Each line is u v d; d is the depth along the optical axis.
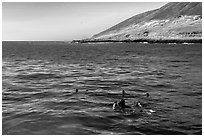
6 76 33.09
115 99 19.55
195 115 15.45
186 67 43.09
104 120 14.22
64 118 14.58
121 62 53.69
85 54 84.31
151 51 96.38
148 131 12.71
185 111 16.28
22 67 44.75
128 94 21.44
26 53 92.69
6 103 18.39
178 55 73.31
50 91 22.86
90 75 33.81
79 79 30.23
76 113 15.59
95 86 25.42
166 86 25.38
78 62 54.28
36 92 22.45
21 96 20.80
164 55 74.25
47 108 16.89
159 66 45.09
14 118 14.65
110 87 24.78
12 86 25.59
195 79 29.92
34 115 15.23
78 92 22.34
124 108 16.61
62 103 18.25
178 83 27.17
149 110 16.31
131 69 40.72
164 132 12.62
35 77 32.12
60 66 46.19
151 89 23.77
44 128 12.98
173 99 19.59
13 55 80.62
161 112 15.92
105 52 95.88
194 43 160.38
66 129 12.83
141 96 20.59
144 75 33.59
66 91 22.84
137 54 80.94
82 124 13.57
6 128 13.00
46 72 37.31
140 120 14.30
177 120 14.45
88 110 16.28
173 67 43.28
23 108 16.91
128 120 14.25
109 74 34.75
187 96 20.78
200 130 12.95
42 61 57.59
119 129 12.88
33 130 12.72
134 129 12.92
